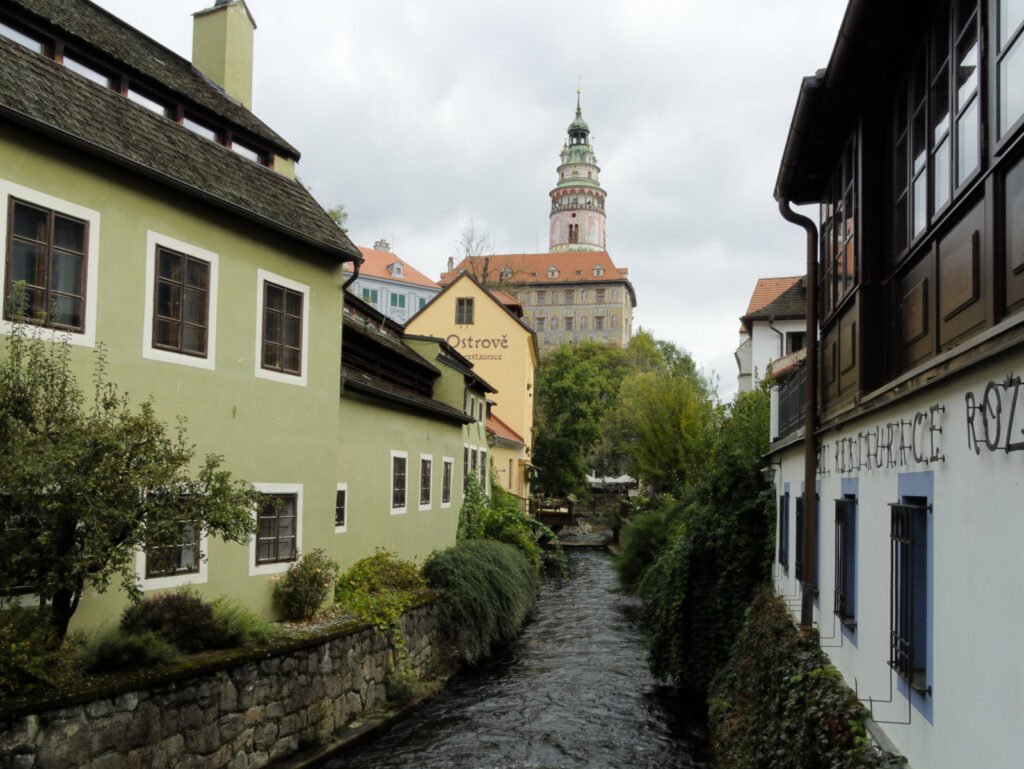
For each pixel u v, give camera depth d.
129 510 6.74
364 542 14.71
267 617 10.73
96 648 7.38
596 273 110.44
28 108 7.59
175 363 9.28
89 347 8.20
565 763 10.02
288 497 11.21
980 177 4.28
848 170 7.48
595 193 130.38
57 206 7.96
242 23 14.42
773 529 12.38
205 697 8.04
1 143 7.45
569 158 132.62
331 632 10.42
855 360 6.89
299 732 9.61
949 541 4.17
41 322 7.27
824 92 6.81
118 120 9.16
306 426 11.60
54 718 6.47
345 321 15.08
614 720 11.87
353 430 14.26
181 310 9.45
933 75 5.34
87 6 10.96
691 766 9.98
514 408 37.72
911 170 5.81
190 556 9.54
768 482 13.12
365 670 11.41
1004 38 4.05
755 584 12.65
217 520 7.33
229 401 10.11
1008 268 3.97
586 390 47.34
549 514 41.94
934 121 5.30
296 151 13.02
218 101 12.02
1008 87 3.99
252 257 10.63
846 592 6.73
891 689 5.14
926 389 4.54
